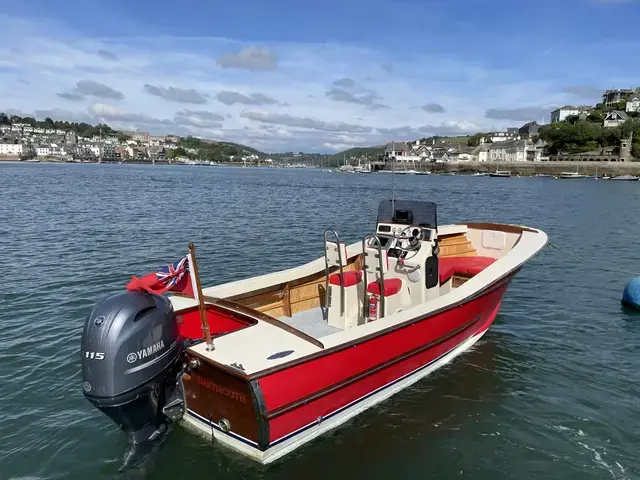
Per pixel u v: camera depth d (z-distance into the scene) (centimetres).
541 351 823
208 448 506
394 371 627
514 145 12756
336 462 508
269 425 465
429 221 733
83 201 3306
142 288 464
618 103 14288
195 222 2383
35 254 1521
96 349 420
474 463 521
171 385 498
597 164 10344
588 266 1503
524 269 1443
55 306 999
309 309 791
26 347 785
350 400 568
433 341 678
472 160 13350
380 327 581
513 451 544
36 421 579
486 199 4428
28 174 7256
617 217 2983
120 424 463
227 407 479
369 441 547
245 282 700
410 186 6662
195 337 602
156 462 484
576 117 14025
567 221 2764
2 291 1098
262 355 482
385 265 730
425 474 500
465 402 642
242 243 1833
